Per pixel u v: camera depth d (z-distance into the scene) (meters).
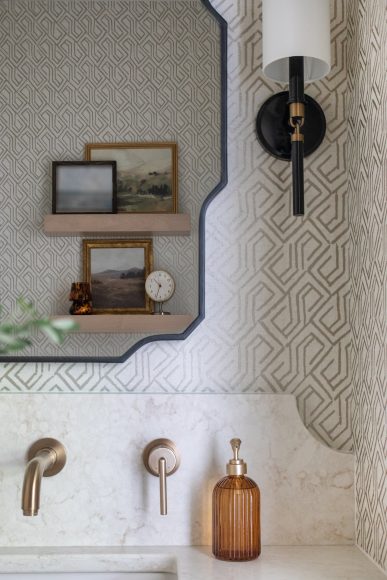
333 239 1.46
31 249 1.44
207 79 1.46
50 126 1.46
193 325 1.43
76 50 1.47
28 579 1.33
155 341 1.44
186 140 1.46
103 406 1.40
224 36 1.46
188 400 1.41
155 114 1.46
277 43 1.31
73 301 1.43
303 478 1.41
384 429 1.21
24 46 1.47
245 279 1.46
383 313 1.22
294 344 1.45
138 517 1.40
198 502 1.40
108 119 1.46
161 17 1.47
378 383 1.25
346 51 1.47
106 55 1.47
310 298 1.46
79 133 1.46
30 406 1.40
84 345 1.42
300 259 1.46
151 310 1.43
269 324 1.45
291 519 1.40
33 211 1.45
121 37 1.47
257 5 1.48
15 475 1.40
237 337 1.45
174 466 1.37
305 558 1.31
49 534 1.39
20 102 1.46
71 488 1.40
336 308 1.46
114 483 1.40
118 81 1.47
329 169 1.47
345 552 1.35
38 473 1.23
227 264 1.46
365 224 1.34
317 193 1.47
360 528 1.37
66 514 1.40
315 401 1.45
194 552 1.35
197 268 1.44
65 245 1.44
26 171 1.45
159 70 1.47
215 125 1.46
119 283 1.44
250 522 1.29
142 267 1.44
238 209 1.46
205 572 1.22
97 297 1.43
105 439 1.40
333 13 1.48
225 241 1.46
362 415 1.36
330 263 1.46
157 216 1.45
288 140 1.45
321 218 1.47
